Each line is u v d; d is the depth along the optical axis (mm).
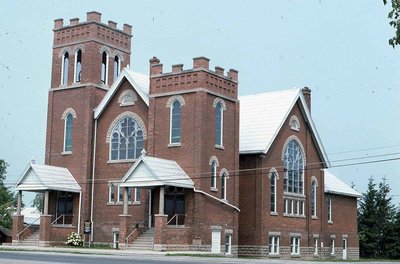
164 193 47812
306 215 59312
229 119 51250
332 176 68125
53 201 54625
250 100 60531
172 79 49781
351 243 67438
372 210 79875
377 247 79188
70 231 52438
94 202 53562
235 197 50875
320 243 61000
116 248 49438
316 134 61094
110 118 54062
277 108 57500
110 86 56531
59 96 56812
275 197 54875
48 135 56781
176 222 47469
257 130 55500
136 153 52000
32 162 52281
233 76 52125
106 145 53844
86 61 55594
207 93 48656
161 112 50062
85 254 40469
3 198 92375
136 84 52156
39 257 33562
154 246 44875
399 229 78562
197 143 47594
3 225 87250
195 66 48688
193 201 47094
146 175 46188
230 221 50188
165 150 49312
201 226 46875
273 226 54250
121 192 52094
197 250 46375
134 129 52438
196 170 47375
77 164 54438
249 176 53656
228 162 50562
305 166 59781
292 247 57000
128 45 59281
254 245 52438
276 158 55531
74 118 55500
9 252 40312
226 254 49469
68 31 57125
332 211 64625
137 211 50312
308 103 64125
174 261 32781
